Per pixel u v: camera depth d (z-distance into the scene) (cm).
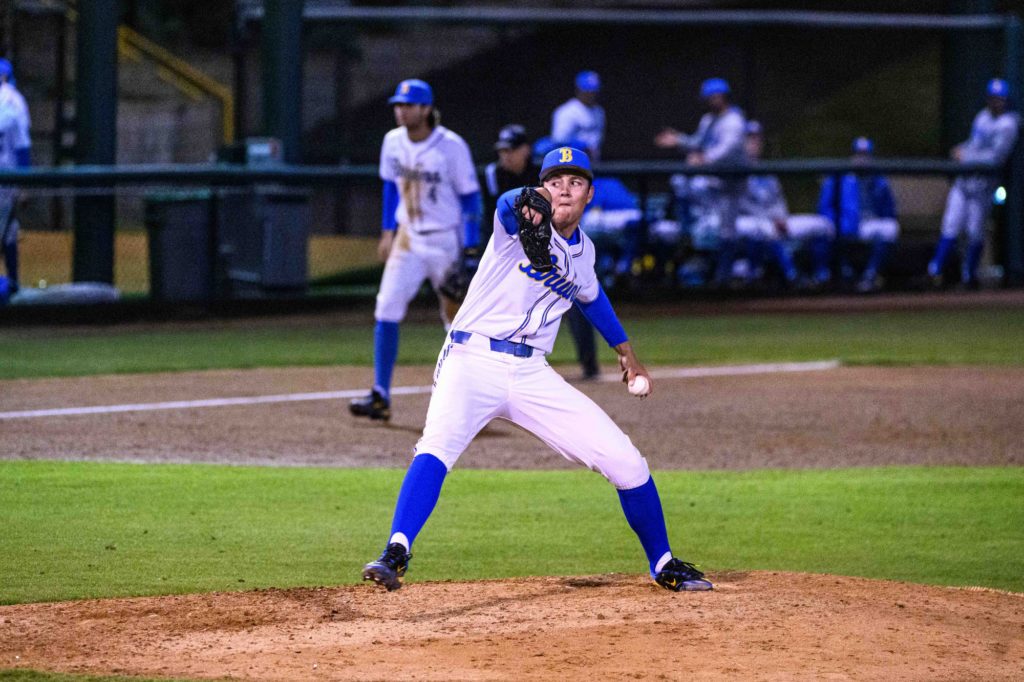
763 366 4653
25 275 6694
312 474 2859
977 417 3731
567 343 5262
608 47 11069
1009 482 2886
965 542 2384
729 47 11244
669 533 2430
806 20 7156
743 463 3138
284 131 6469
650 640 1666
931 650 1652
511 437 3450
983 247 7438
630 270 6738
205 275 6091
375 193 7575
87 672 1534
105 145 6144
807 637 1684
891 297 6869
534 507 2597
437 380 1875
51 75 8912
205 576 2041
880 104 11088
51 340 5066
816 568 2200
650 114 11031
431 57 10712
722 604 1841
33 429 3306
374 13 6562
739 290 6781
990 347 5128
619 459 1888
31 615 1798
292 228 6216
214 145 10394
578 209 1825
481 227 3847
